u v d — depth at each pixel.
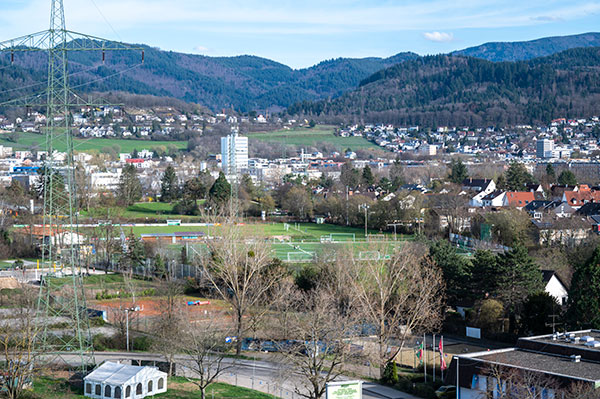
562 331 110.62
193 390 87.50
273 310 126.94
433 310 117.31
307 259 176.88
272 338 112.38
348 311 102.25
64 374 89.75
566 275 141.88
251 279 130.62
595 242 152.75
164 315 115.31
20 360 82.69
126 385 81.44
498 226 197.25
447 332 125.50
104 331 116.25
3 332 96.62
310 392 82.69
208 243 155.12
